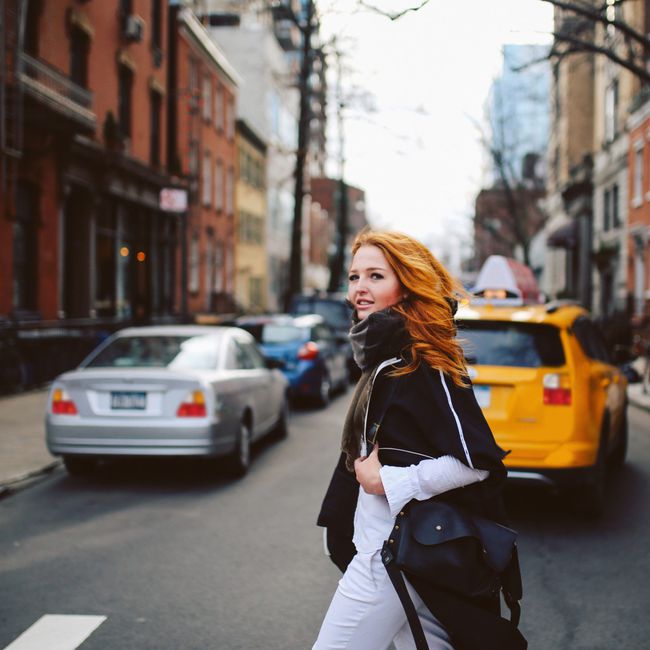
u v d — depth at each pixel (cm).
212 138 3675
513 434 639
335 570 528
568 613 452
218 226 3803
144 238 2688
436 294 234
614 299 3269
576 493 659
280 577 513
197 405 759
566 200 4150
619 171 3161
